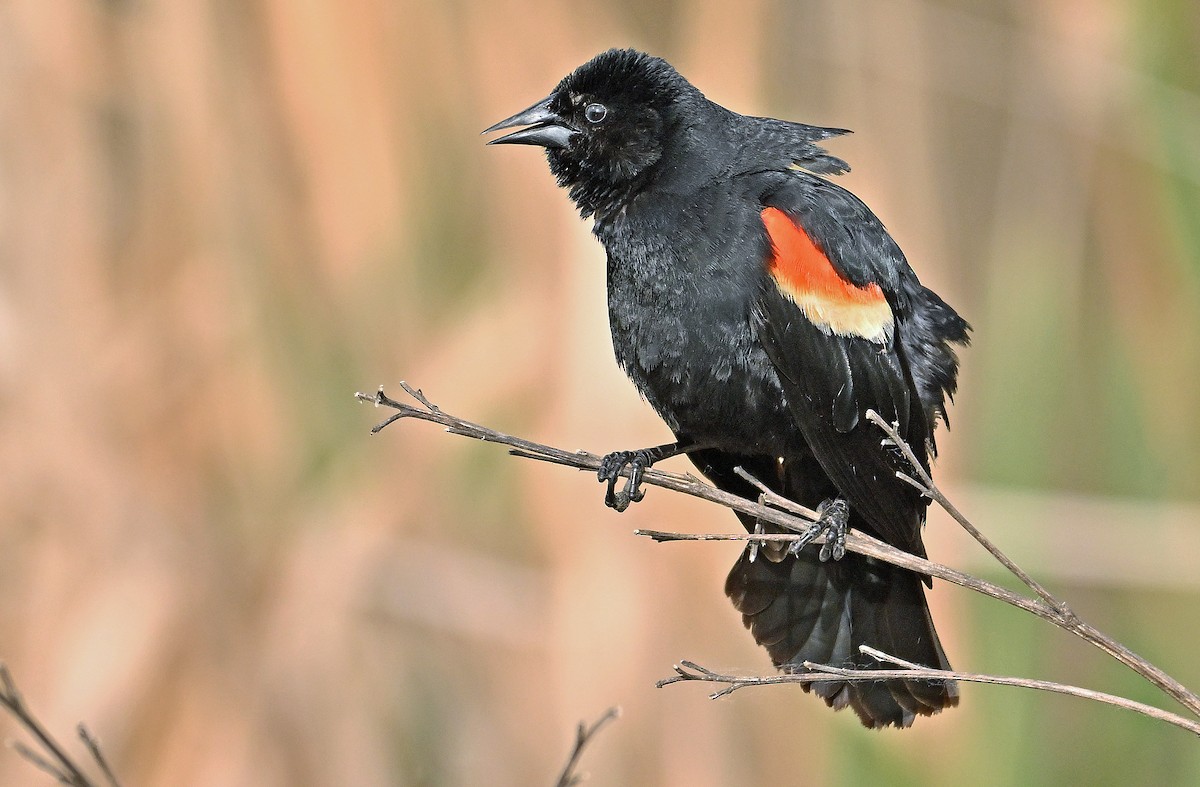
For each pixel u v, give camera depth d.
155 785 9.80
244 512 10.32
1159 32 12.59
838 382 8.03
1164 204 12.34
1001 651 10.37
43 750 9.72
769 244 8.06
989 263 11.95
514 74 10.31
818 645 8.21
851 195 8.51
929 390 8.49
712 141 8.51
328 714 10.13
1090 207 12.74
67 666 9.85
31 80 10.48
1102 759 12.01
